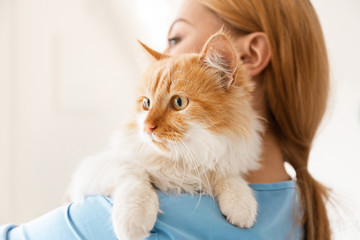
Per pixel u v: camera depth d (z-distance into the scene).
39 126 2.91
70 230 0.89
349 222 1.79
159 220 0.87
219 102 1.00
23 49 2.81
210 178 1.05
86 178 1.06
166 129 1.00
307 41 1.28
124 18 3.27
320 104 1.35
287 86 1.24
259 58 1.24
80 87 3.21
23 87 2.82
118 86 3.52
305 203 1.23
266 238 0.93
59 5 3.04
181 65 1.05
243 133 1.03
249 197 1.00
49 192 2.94
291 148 1.33
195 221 0.90
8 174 2.74
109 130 3.40
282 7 1.26
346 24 2.85
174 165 1.03
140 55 1.32
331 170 2.91
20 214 2.79
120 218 0.83
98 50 3.33
